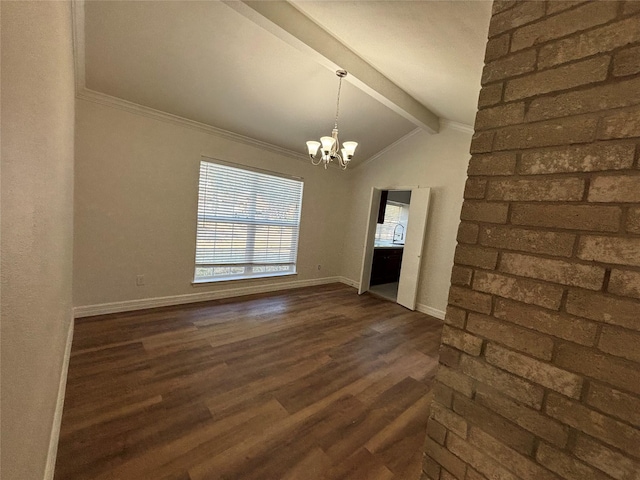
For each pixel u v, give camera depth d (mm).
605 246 676
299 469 1419
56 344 1434
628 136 646
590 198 698
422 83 2760
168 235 3355
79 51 2205
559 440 745
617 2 661
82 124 2717
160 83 2705
